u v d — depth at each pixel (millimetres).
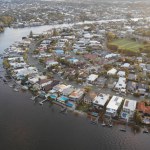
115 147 111250
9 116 131500
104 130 122188
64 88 159875
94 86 169250
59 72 190375
